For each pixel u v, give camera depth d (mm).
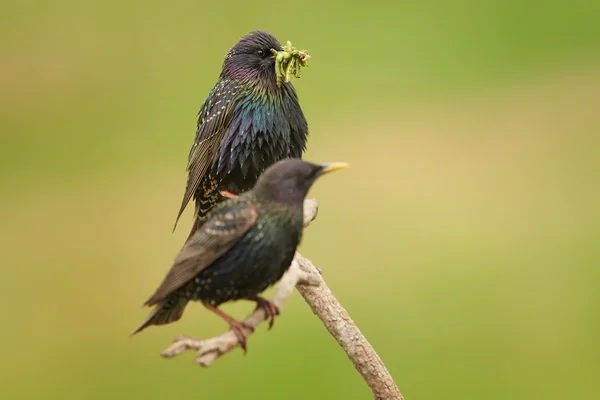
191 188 9891
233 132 9820
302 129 10188
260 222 6738
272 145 9914
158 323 7078
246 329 6816
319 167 6855
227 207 6836
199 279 6859
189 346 6051
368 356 8016
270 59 9852
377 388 8055
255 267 6789
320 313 8000
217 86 10055
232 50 10047
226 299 6953
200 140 10016
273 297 6945
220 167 9891
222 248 6730
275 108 9867
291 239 6836
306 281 7148
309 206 7883
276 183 6789
